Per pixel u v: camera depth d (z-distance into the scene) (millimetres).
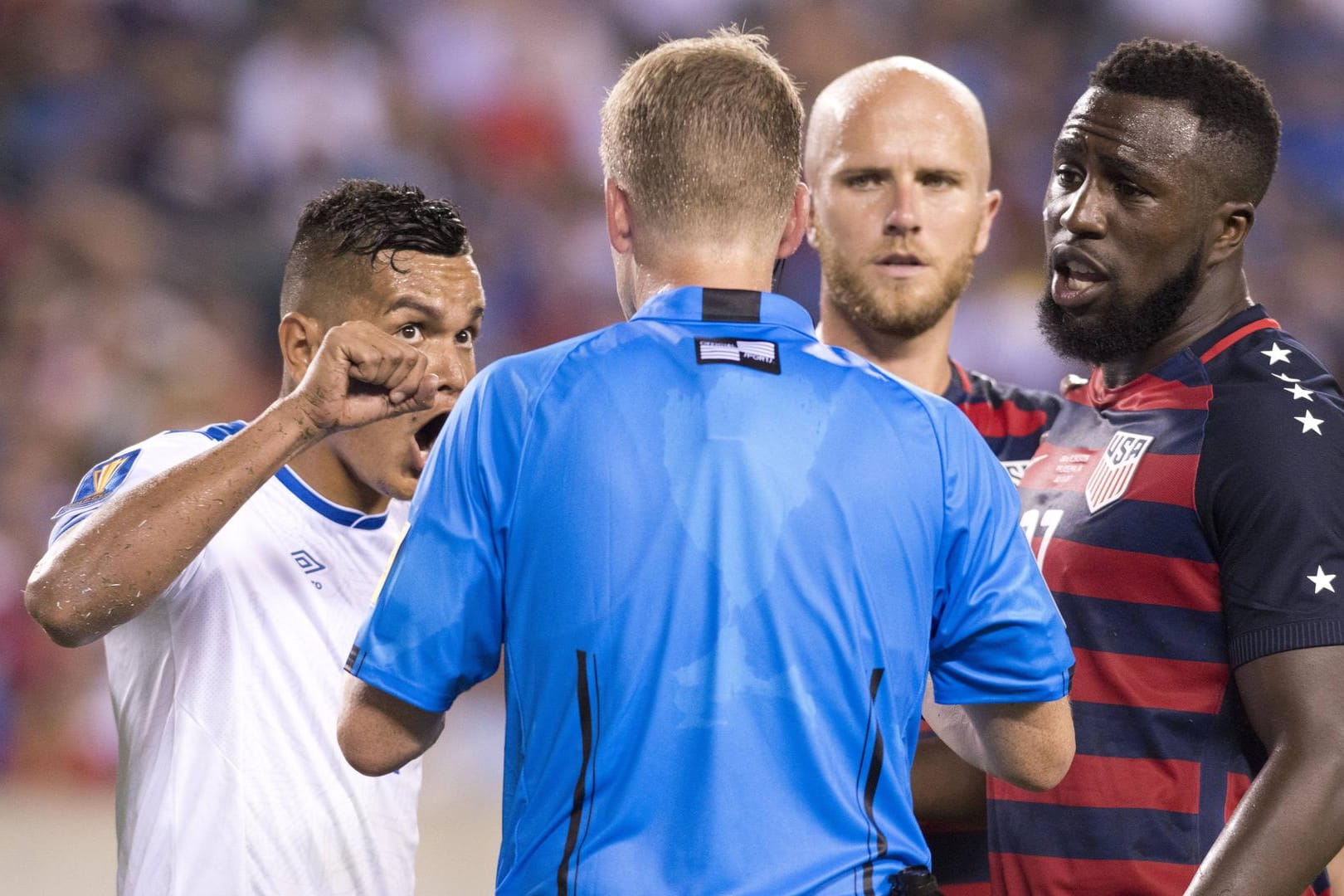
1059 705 6652
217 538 7781
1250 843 7051
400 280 7883
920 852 6277
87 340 34375
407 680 6262
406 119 40094
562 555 6109
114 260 36156
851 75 10875
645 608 6035
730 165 6465
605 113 6887
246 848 7559
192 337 35344
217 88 39500
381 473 7938
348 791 7859
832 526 6145
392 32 40938
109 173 38219
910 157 10227
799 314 6543
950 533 6457
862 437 6289
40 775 26844
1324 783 7043
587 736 6035
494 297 38344
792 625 6047
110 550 6633
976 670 6578
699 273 6531
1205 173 8195
